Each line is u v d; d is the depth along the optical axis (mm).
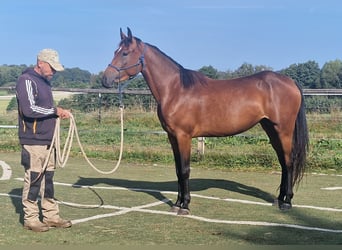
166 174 8844
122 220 5320
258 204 6215
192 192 7055
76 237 4598
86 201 6387
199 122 5762
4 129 15125
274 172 8945
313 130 12586
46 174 4902
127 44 5770
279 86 5918
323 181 7914
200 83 5855
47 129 4719
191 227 5020
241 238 4586
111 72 5781
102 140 12789
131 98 15477
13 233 4711
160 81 5727
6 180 8047
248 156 9844
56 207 4992
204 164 9727
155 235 4695
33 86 4602
